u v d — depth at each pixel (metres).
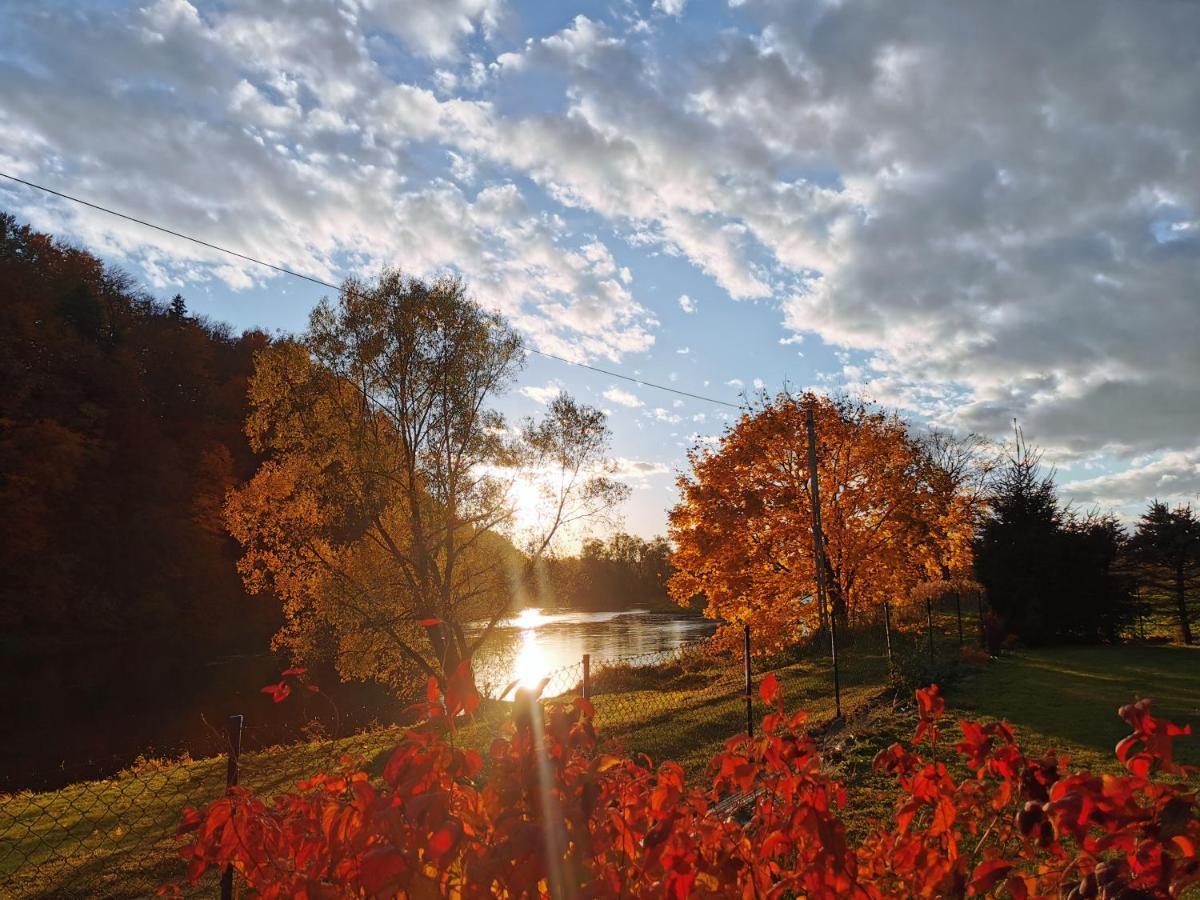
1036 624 19.89
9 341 37.97
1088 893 1.67
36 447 36.34
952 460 37.75
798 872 2.01
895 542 23.47
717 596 23.98
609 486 19.59
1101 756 7.66
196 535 43.38
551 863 1.71
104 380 42.88
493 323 19.78
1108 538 21.02
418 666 18.83
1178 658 16.28
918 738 2.55
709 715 11.23
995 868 1.91
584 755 2.16
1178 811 1.61
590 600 78.06
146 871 6.78
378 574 18.41
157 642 39.84
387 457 18.81
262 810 2.24
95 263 51.94
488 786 1.95
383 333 18.58
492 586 19.38
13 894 6.43
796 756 2.19
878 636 20.80
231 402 52.12
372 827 1.77
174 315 59.16
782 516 23.86
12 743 18.48
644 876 1.95
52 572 36.66
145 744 18.12
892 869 2.22
